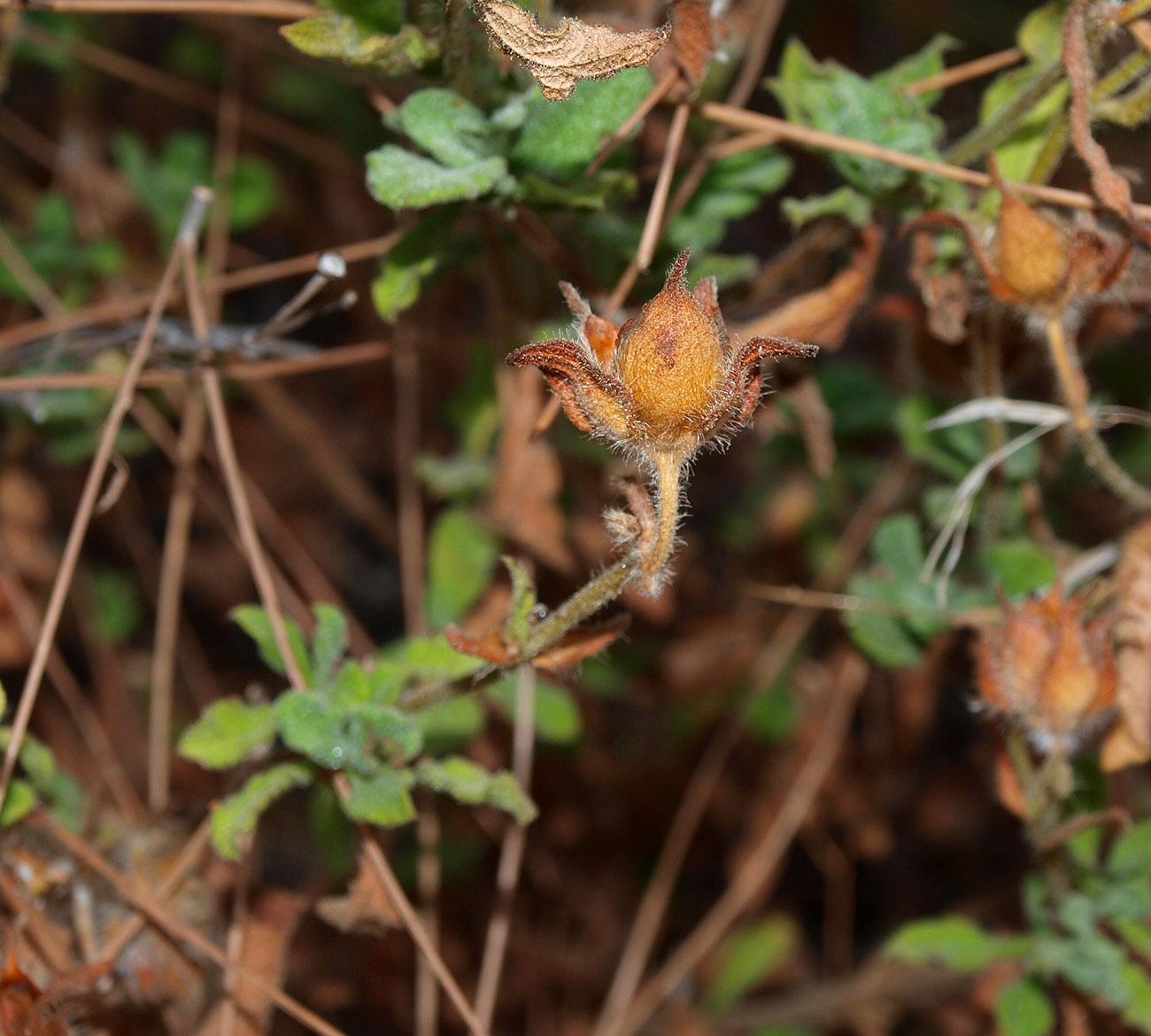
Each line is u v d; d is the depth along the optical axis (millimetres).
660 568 276
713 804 405
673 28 302
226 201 388
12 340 350
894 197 317
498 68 301
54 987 298
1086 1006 329
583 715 385
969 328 323
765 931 401
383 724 296
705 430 271
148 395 375
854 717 398
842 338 324
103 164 434
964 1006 385
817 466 334
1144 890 324
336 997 373
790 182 452
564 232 336
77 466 419
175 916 320
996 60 323
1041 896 329
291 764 303
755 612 396
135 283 394
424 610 367
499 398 354
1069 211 314
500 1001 396
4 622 366
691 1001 401
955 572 345
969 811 427
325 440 436
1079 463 393
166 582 360
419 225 307
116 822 335
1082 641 304
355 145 417
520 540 347
